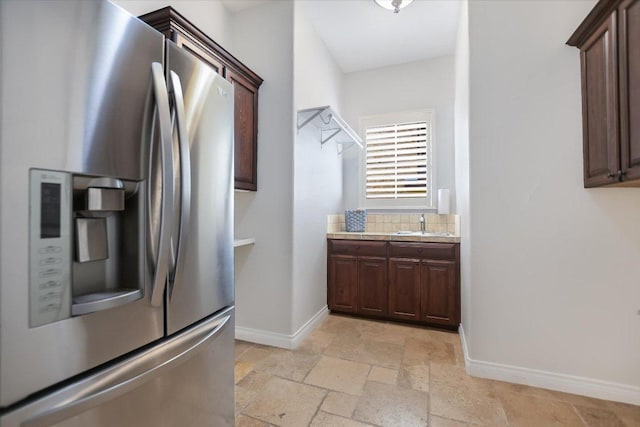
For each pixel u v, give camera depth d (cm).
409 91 367
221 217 131
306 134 275
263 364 219
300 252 263
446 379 200
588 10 184
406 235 303
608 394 179
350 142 358
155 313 98
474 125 206
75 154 76
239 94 229
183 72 109
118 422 87
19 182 66
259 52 258
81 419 77
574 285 187
